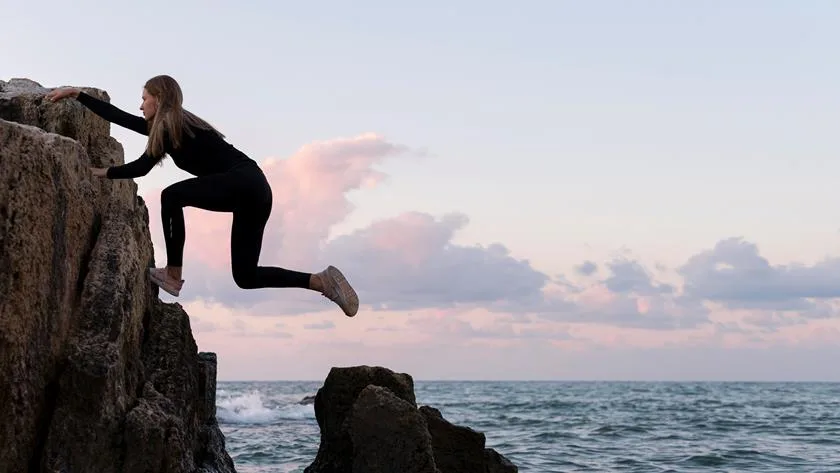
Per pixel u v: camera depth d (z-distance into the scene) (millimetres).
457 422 31203
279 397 54969
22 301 6086
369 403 8453
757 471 16016
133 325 7406
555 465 16781
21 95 7867
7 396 6035
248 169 6625
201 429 8648
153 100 6730
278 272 6926
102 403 6410
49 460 6219
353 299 7059
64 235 6656
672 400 59469
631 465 16844
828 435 24625
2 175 6070
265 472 14602
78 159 6984
